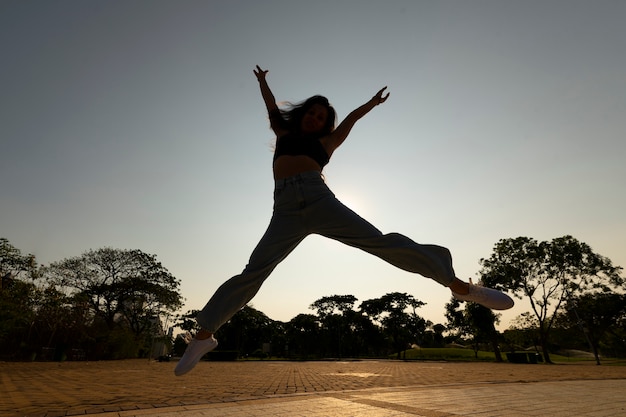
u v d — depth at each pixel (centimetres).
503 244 3178
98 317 3406
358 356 6412
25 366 1656
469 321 3562
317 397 530
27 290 2583
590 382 848
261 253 188
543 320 3020
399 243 180
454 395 558
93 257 3391
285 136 216
